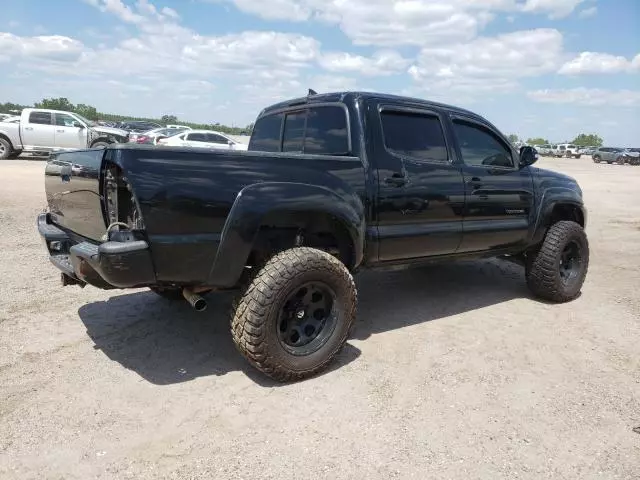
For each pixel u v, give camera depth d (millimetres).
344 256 3980
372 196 3977
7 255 6594
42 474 2516
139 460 2641
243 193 3203
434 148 4496
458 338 4391
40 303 4910
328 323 3613
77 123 21016
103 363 3717
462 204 4617
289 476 2545
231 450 2740
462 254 4840
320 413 3119
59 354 3846
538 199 5332
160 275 3045
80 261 3221
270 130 5031
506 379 3641
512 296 5730
